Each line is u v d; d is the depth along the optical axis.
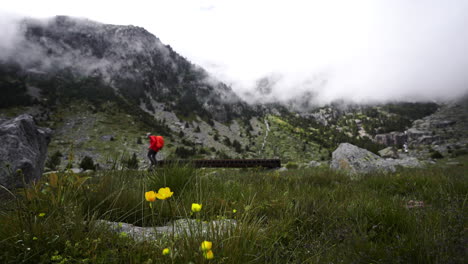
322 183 7.26
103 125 170.12
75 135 149.25
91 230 1.98
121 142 149.38
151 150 12.12
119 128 172.38
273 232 2.42
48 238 1.75
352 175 9.37
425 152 173.12
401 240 2.17
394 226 2.74
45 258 1.61
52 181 2.60
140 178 4.20
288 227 2.67
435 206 3.54
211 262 1.53
